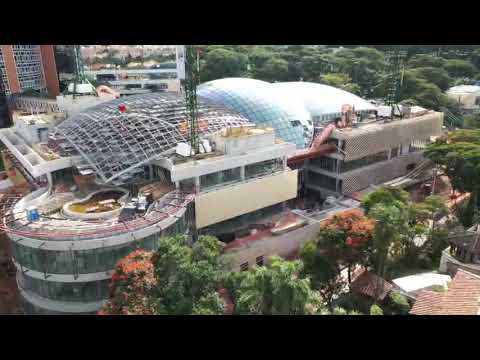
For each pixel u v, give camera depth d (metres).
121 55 193.38
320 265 59.44
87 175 76.94
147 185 74.94
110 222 62.53
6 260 75.31
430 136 124.06
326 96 123.88
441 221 85.12
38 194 72.88
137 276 46.91
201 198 71.94
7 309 64.94
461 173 90.75
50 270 58.81
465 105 184.12
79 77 115.44
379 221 55.66
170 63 195.50
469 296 47.81
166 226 63.16
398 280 59.88
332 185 105.44
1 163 115.69
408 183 111.00
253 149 81.12
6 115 152.75
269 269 41.28
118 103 91.25
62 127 85.88
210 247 51.75
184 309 43.78
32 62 185.12
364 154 104.94
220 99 106.62
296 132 102.19
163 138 77.25
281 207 88.81
